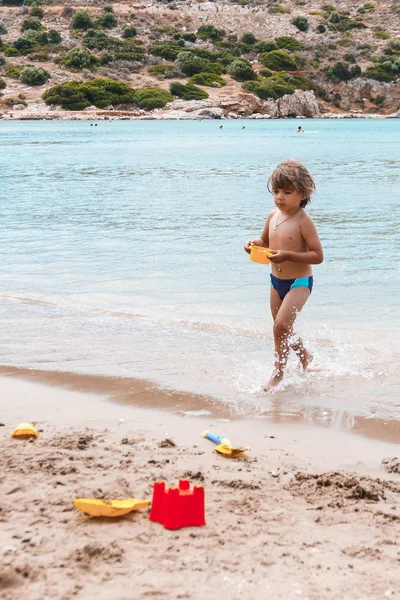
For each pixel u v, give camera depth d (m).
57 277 8.50
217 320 6.65
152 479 3.34
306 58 121.12
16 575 2.49
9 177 21.55
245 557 2.65
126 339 6.03
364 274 8.47
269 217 5.38
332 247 10.20
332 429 4.12
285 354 5.00
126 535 2.80
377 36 132.12
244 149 36.44
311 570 2.57
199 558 2.64
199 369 5.24
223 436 3.99
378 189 17.77
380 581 2.50
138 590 2.42
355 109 114.06
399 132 61.19
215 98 97.06
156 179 20.73
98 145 39.69
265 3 145.75
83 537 2.78
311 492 3.23
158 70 104.38
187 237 11.05
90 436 3.89
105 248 10.25
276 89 104.31
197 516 2.89
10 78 96.88
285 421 4.25
